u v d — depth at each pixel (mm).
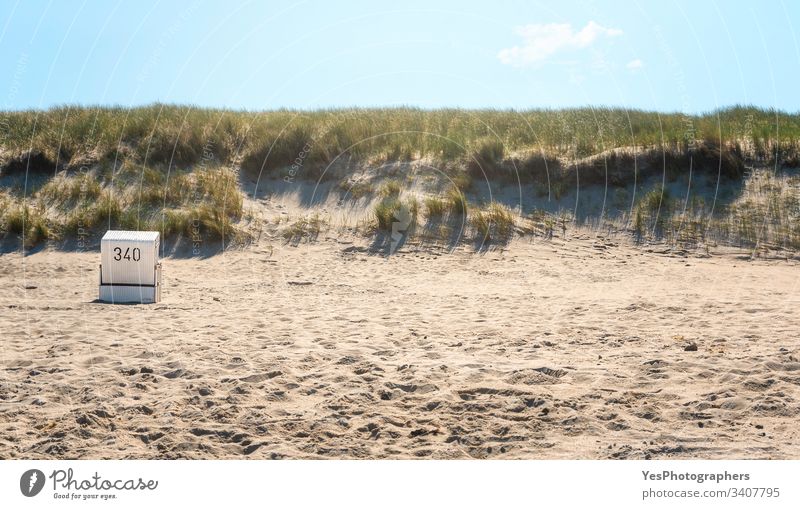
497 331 7875
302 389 5789
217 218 14758
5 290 10906
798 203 15008
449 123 19703
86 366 6508
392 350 7012
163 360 6691
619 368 6277
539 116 20422
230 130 18781
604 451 4551
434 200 15453
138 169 17000
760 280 11625
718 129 17109
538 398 5453
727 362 6328
